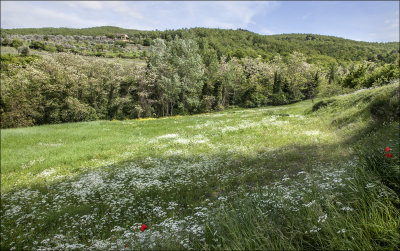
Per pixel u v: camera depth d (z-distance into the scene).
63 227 4.67
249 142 12.73
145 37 193.75
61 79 43.66
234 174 7.35
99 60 52.12
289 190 4.27
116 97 52.34
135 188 6.84
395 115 9.82
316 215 2.76
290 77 77.25
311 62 117.69
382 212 2.53
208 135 16.75
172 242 2.90
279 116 23.95
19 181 9.14
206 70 67.75
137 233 3.32
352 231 2.29
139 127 23.53
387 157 3.72
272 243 2.32
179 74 55.62
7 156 13.35
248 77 84.81
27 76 40.19
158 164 9.76
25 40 118.81
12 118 37.66
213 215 3.63
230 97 73.62
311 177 4.52
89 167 10.51
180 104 56.12
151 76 52.50
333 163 6.06
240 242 2.45
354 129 10.99
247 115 29.00
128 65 55.94
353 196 3.09
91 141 16.92
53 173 10.02
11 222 5.24
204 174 7.68
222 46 142.00
